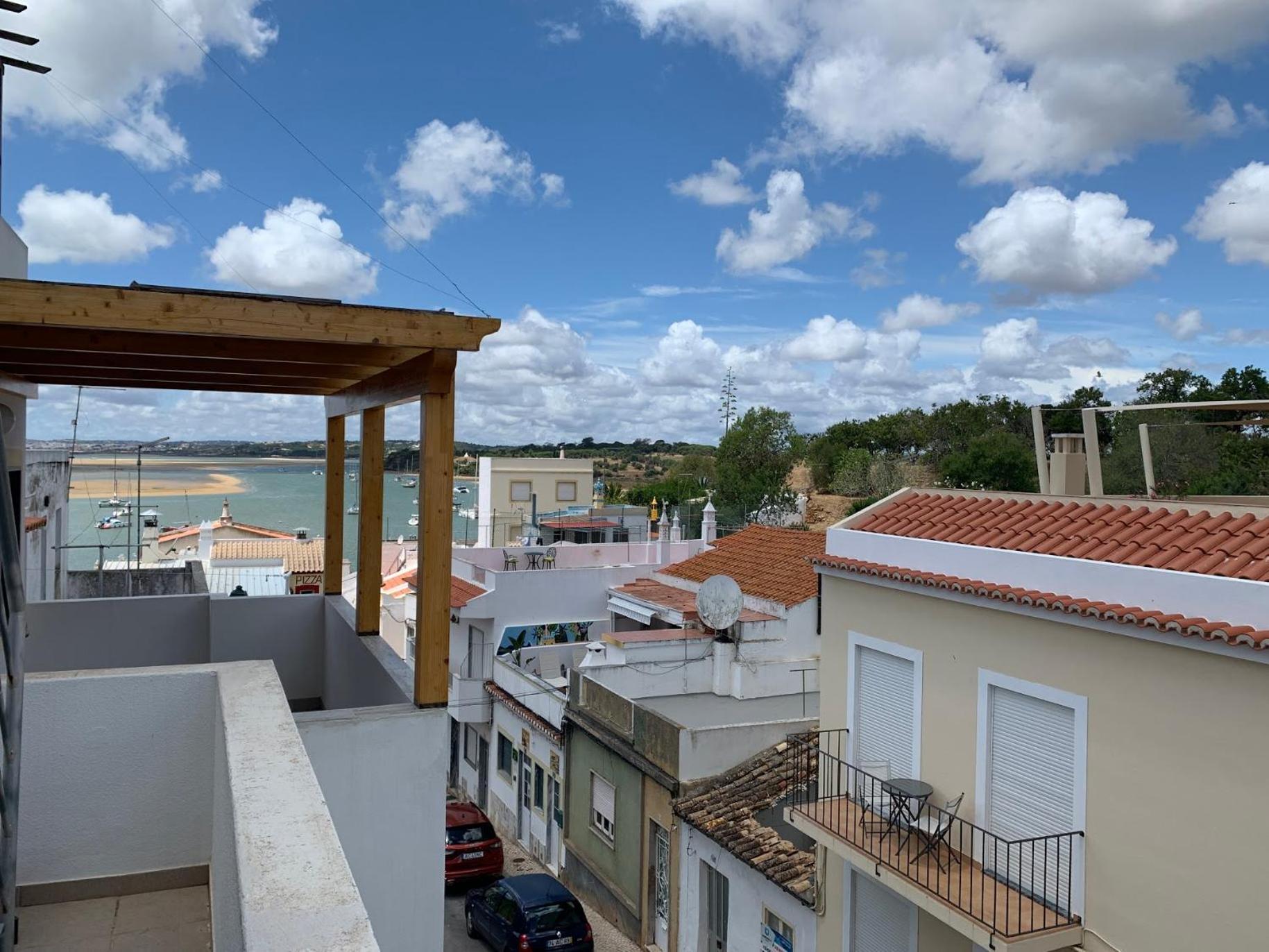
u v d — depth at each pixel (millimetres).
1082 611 8852
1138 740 8539
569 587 26594
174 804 5043
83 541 50594
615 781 18062
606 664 19266
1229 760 7766
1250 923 7590
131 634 10922
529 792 22469
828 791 12414
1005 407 62844
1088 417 13227
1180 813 8148
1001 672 10023
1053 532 10531
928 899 9625
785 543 26188
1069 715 9289
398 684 7445
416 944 6793
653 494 68000
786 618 20656
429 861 6801
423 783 6797
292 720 4215
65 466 19156
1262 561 8242
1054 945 8859
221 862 3754
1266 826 7488
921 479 58938
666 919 16484
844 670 12383
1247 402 11562
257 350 7168
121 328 5773
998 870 9953
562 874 20344
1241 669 7688
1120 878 8664
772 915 13633
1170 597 8391
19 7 8086
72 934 4562
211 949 4465
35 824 4836
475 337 6570
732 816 14773
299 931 2352
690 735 16016
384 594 32875
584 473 57938
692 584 25312
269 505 142875
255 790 3328
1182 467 27969
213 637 10992
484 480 56344
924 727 11070
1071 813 9234
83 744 4902
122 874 4953
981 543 10891
